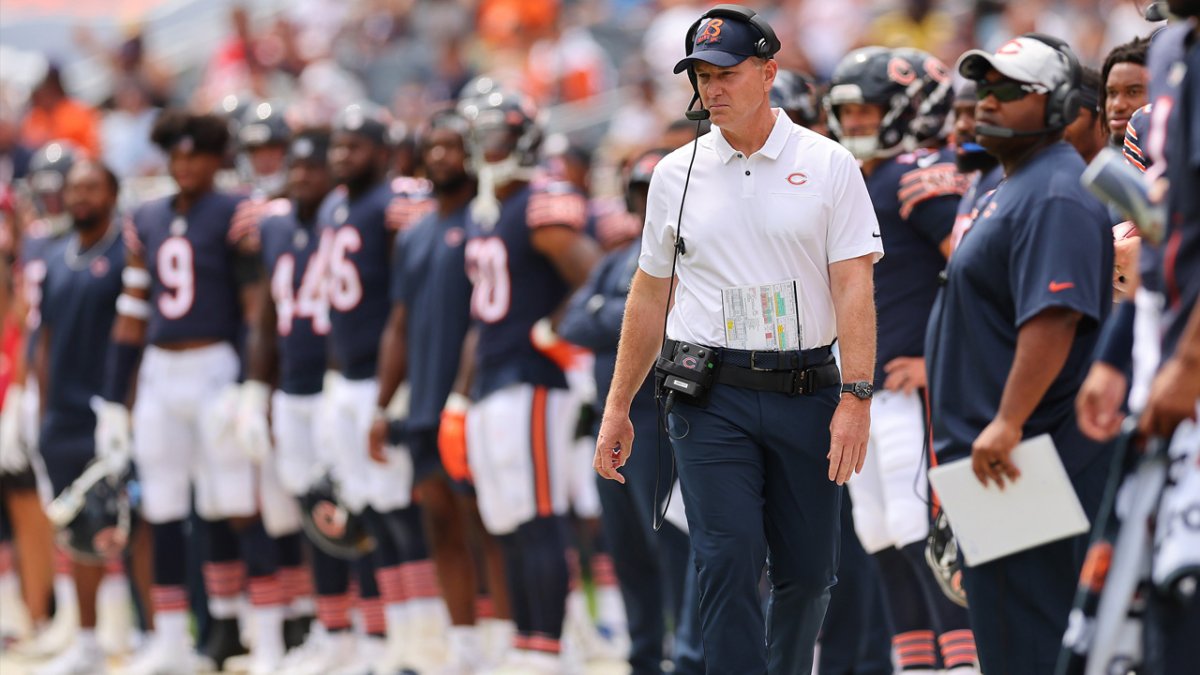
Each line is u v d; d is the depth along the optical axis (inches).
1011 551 690.2
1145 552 533.6
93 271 1288.1
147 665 1224.8
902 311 841.5
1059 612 695.1
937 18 2012.8
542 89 2231.8
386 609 1164.5
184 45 2610.7
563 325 1016.2
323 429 1171.3
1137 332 583.2
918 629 853.2
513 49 2347.4
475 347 1088.2
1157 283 554.3
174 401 1221.1
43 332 1310.3
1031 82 701.3
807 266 701.3
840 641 869.2
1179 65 544.1
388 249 1170.0
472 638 1128.2
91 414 1290.6
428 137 1119.6
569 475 1165.7
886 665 880.9
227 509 1219.2
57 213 1346.0
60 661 1272.1
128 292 1254.3
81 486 1219.9
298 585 1249.4
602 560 1272.1
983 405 713.0
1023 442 687.7
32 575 1408.7
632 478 968.3
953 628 810.2
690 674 901.8
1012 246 698.2
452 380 1112.8
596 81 2198.6
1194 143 533.6
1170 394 516.7
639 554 1011.9
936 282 842.8
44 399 1304.1
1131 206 549.3
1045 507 684.1
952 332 723.4
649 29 2304.4
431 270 1119.6
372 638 1185.4
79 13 2709.2
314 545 1187.9
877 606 879.7
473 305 1095.0
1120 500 545.0
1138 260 570.3
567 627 1101.1
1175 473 526.0
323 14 2469.2
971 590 707.4
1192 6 549.3
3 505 1425.9
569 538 1099.9
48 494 1312.7
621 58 2303.2
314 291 1188.5
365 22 2439.7
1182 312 542.6
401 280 1136.8
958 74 771.4
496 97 1092.5
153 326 1232.8
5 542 1429.6
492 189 1099.3
